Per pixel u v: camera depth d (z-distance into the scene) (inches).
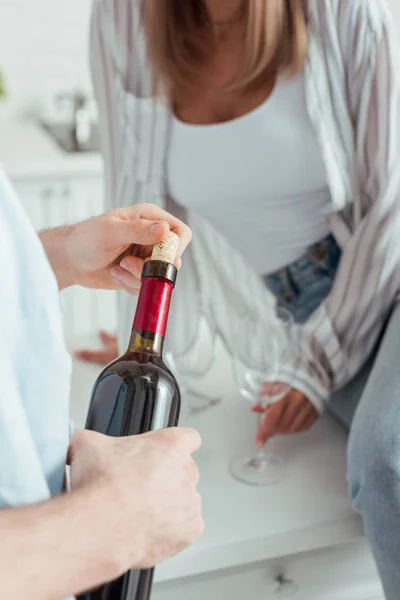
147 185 56.9
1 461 19.3
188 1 52.9
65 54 105.8
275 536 41.4
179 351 57.5
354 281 50.6
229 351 56.9
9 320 19.5
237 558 40.3
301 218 55.4
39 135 100.0
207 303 58.4
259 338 44.4
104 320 99.0
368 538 40.5
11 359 19.9
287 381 45.3
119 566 20.3
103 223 29.7
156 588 39.8
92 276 32.1
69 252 31.2
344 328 50.9
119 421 25.1
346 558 42.9
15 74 104.8
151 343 25.7
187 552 40.2
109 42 56.1
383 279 50.0
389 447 39.2
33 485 19.8
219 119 53.9
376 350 53.0
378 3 49.1
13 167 86.7
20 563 18.6
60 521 19.6
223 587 41.0
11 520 19.2
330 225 55.1
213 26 52.6
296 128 52.0
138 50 55.0
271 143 52.4
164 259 25.1
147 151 56.0
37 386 20.5
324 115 50.7
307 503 43.8
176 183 56.6
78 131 97.3
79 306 97.1
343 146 51.5
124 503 20.7
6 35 102.7
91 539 19.8
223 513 42.8
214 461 47.1
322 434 50.6
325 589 43.3
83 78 107.7
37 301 19.9
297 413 48.6
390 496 38.9
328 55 49.8
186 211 59.1
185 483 22.0
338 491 44.9
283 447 49.1
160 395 25.1
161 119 55.0
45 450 21.2
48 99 107.0
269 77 52.2
